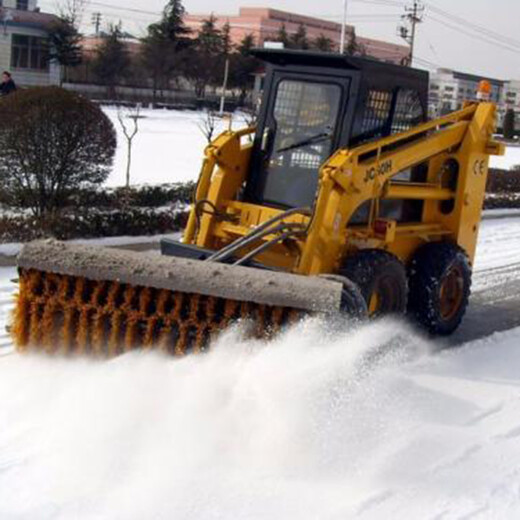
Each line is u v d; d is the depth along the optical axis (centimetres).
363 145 586
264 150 641
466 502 420
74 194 1004
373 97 614
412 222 682
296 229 565
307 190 616
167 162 1814
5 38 3897
